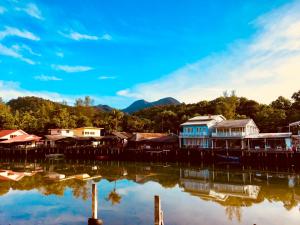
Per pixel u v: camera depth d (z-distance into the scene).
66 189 34.66
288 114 77.69
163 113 104.75
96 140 82.81
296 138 55.69
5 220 23.23
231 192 32.75
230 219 22.80
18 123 111.44
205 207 26.31
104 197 30.50
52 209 26.02
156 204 17.19
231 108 95.31
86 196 31.05
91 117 133.88
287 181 38.84
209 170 50.94
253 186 35.88
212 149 59.09
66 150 77.62
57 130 96.25
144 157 66.88
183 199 29.53
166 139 73.50
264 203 27.72
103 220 22.66
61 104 172.50
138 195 31.53
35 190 34.06
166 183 38.88
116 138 80.75
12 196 31.12
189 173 47.91
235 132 63.22
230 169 51.59
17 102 175.62
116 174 47.06
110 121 110.06
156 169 53.28
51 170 52.62
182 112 103.62
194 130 70.94
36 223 22.41
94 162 67.31
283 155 49.66
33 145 88.50
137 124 106.12
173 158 63.88
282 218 23.03
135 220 22.62
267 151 51.47
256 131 69.25
